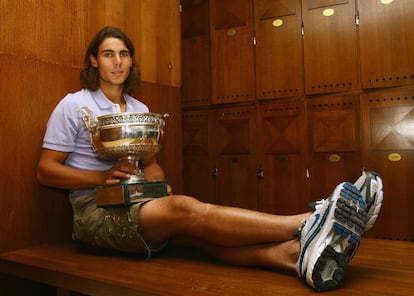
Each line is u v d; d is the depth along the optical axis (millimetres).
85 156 1461
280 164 2588
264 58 2629
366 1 2277
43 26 1637
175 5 2416
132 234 1230
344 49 2359
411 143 2186
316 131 2459
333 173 2414
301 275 999
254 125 2678
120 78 1492
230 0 2734
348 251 990
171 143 2342
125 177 1278
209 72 2854
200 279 1053
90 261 1301
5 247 1468
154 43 2242
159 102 2262
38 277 1237
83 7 1819
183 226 1156
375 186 1025
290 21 2525
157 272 1137
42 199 1606
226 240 1123
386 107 2250
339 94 2395
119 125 1281
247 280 1034
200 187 2883
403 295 891
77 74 1771
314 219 1001
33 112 1584
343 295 896
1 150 1473
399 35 2197
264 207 2639
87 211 1373
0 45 1479
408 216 2184
